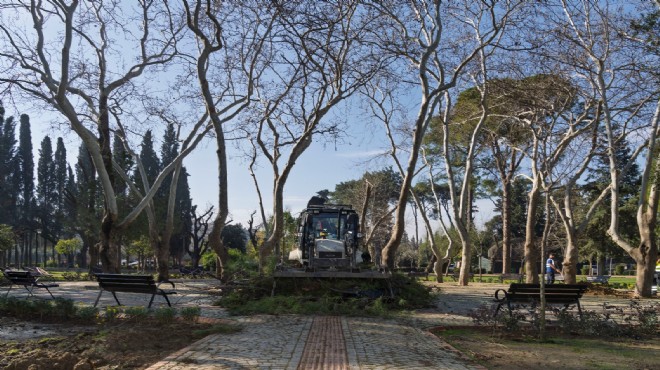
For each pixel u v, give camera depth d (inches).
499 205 2984.7
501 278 1537.9
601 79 909.2
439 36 780.6
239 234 2871.6
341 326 430.0
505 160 1722.4
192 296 691.4
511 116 1129.4
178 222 1827.0
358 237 701.3
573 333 435.2
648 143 974.4
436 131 1486.2
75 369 263.9
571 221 1061.1
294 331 397.4
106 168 879.1
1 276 956.0
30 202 3159.5
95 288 850.8
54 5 805.9
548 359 324.5
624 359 331.0
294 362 283.7
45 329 385.7
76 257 3420.3
